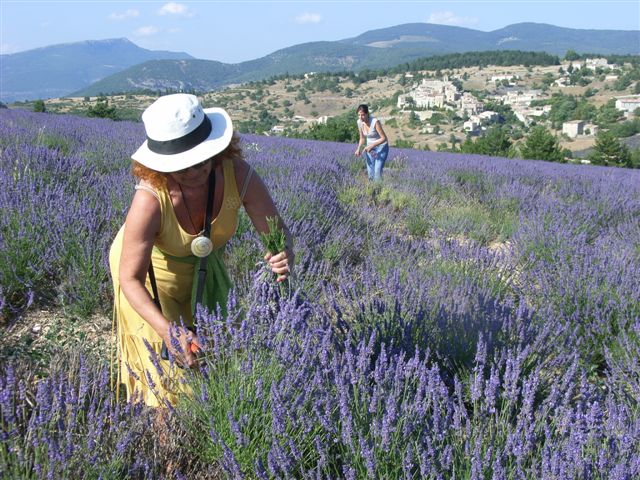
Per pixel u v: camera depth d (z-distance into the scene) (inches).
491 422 90.7
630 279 165.9
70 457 77.0
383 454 82.2
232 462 80.3
